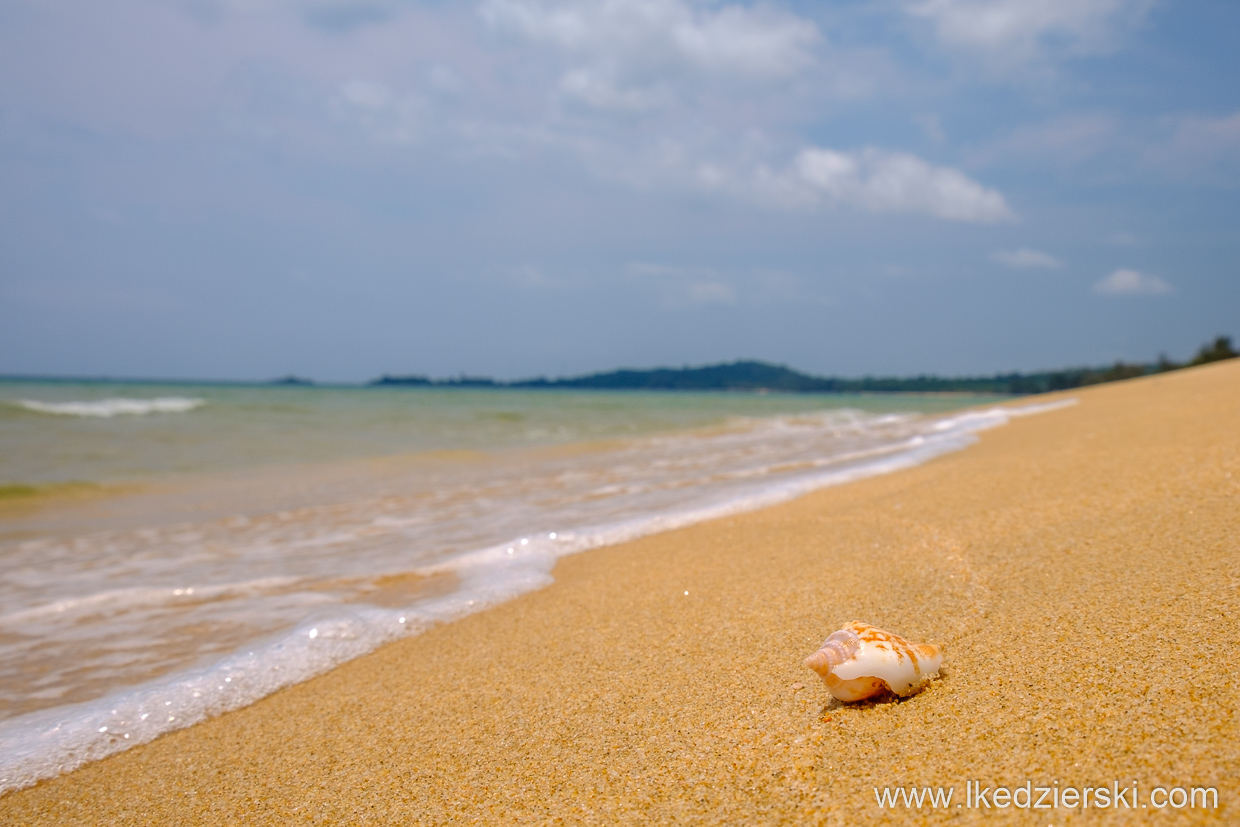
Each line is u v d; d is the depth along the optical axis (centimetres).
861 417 2392
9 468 1081
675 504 739
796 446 1322
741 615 357
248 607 470
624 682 294
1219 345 5103
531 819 203
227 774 263
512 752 246
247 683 353
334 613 430
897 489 652
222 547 643
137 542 668
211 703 336
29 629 438
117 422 1681
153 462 1188
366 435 1691
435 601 462
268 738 291
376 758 258
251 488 970
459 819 210
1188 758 166
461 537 650
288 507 829
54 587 523
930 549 420
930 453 939
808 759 204
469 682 321
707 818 187
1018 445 870
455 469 1141
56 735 304
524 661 338
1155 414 938
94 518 780
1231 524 357
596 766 226
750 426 2025
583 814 200
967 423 1555
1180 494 436
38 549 645
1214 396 1033
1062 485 533
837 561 431
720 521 625
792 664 285
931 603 326
